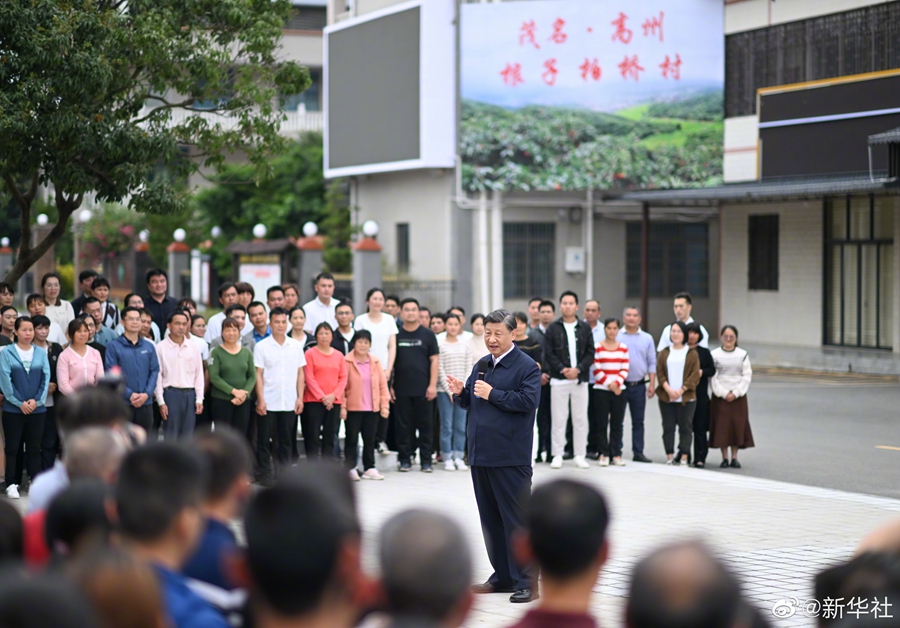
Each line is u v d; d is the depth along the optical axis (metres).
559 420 12.34
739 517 9.43
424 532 2.35
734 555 7.96
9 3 11.20
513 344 7.46
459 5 25.73
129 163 12.47
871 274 22.92
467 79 25.69
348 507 2.67
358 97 28.31
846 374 21.25
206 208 33.84
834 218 23.61
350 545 2.53
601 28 25.56
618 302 27.78
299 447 12.55
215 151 14.19
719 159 25.56
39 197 39.81
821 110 23.02
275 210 31.97
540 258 26.91
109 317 12.57
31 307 11.38
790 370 22.30
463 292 26.28
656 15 25.48
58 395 10.50
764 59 24.45
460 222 26.19
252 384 11.13
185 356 10.91
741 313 25.84
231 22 13.53
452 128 26.06
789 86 23.73
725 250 26.16
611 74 25.62
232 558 2.75
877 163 21.84
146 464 3.10
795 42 23.69
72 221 36.59
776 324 24.95
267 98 13.85
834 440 14.02
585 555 2.85
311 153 32.59
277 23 14.00
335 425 11.42
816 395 18.08
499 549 7.30
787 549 8.16
